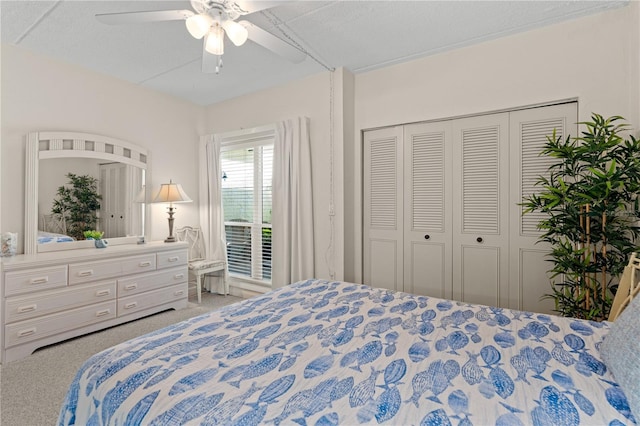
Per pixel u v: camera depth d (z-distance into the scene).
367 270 3.39
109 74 3.36
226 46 2.77
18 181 2.79
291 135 3.52
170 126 3.99
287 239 3.53
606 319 1.98
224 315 1.61
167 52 2.86
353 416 0.86
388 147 3.25
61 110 3.04
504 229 2.69
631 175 1.82
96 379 1.09
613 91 2.23
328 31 2.52
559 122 2.47
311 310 1.68
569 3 2.17
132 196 3.57
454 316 1.58
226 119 4.20
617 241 1.90
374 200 3.35
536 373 1.06
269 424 0.83
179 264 3.57
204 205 4.24
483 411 0.88
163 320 3.20
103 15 1.69
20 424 1.70
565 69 2.39
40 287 2.51
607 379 1.00
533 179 2.57
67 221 3.05
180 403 0.92
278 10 2.24
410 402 0.92
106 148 3.34
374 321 1.53
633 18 2.12
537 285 2.56
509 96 2.60
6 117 2.72
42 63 2.91
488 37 2.62
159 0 2.11
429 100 2.96
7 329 2.35
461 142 2.87
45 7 2.19
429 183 3.03
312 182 3.46
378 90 3.25
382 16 2.32
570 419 0.84
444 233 2.96
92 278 2.82
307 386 1.00
